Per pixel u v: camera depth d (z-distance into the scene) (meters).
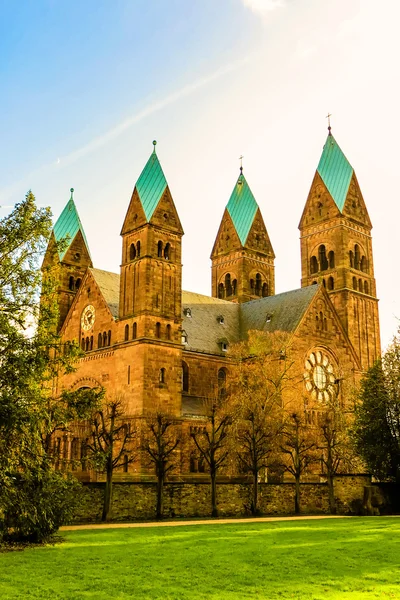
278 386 77.62
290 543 32.97
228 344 99.62
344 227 113.19
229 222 130.00
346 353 100.00
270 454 69.75
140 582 22.50
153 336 82.62
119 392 83.19
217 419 76.50
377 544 32.25
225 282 128.12
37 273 39.34
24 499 33.47
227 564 26.11
